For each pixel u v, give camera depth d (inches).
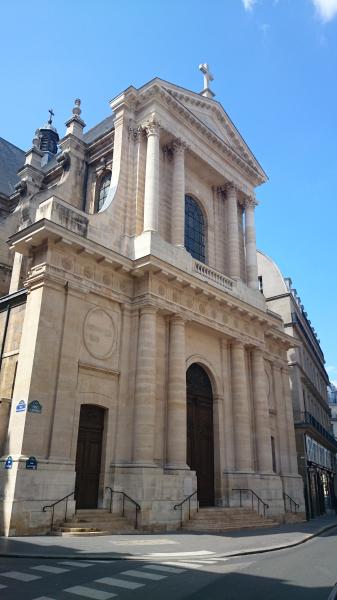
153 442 716.0
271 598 287.7
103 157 1039.6
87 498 669.3
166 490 696.4
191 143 1023.0
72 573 347.9
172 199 952.3
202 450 874.8
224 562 420.8
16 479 559.8
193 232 1058.7
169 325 832.9
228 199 1136.2
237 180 1159.6
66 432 634.8
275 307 1596.9
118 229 844.0
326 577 359.6
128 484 678.5
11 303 749.3
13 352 700.7
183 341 825.5
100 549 454.9
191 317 858.1
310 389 1708.9
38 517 564.7
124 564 392.5
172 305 823.7
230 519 768.9
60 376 647.8
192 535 617.9
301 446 1369.3
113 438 713.0
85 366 695.7
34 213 977.5
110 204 844.0
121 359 756.6
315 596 294.2
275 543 561.3
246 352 1037.8
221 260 1092.5
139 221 872.9
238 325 993.5
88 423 702.5
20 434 591.5
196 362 901.8
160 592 298.2
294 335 1530.5
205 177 1117.1
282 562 428.5
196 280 857.5
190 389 888.9
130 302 797.9
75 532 556.7
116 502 674.8
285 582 338.3
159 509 673.6
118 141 932.6
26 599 271.9
